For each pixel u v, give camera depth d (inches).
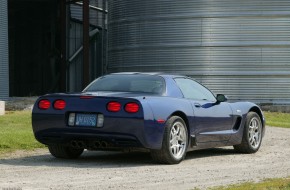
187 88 437.4
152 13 1596.9
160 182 310.0
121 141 382.6
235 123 473.7
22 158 428.8
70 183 301.7
